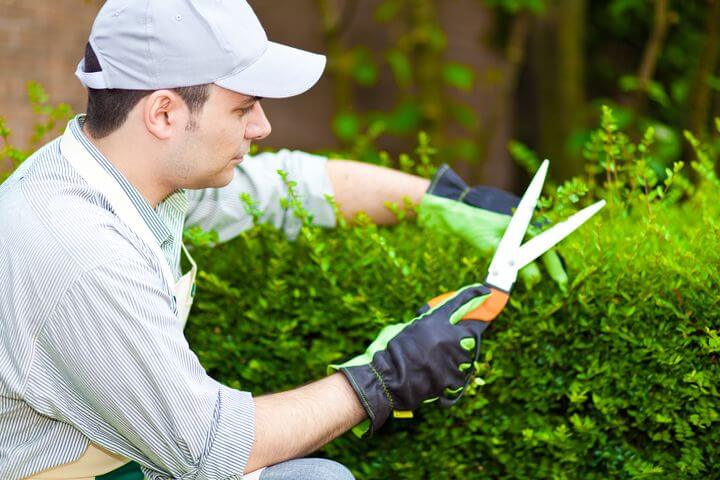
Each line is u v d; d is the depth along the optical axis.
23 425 1.46
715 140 3.32
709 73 3.33
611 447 1.74
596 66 4.78
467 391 1.70
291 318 1.90
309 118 5.58
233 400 1.42
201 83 1.41
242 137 1.49
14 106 3.46
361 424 1.57
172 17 1.39
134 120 1.43
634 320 1.66
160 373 1.35
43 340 1.37
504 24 4.73
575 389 1.69
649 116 4.27
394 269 1.79
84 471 1.51
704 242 1.67
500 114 4.71
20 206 1.42
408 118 4.57
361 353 1.85
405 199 1.85
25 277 1.37
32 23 3.48
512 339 1.71
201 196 1.84
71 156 1.46
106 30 1.42
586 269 1.63
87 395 1.38
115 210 1.45
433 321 1.54
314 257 1.78
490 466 1.85
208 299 1.93
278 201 1.88
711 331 1.54
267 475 1.48
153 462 1.44
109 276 1.35
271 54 1.47
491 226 1.78
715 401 1.63
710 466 1.68
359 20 5.47
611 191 1.90
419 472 1.85
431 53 4.59
